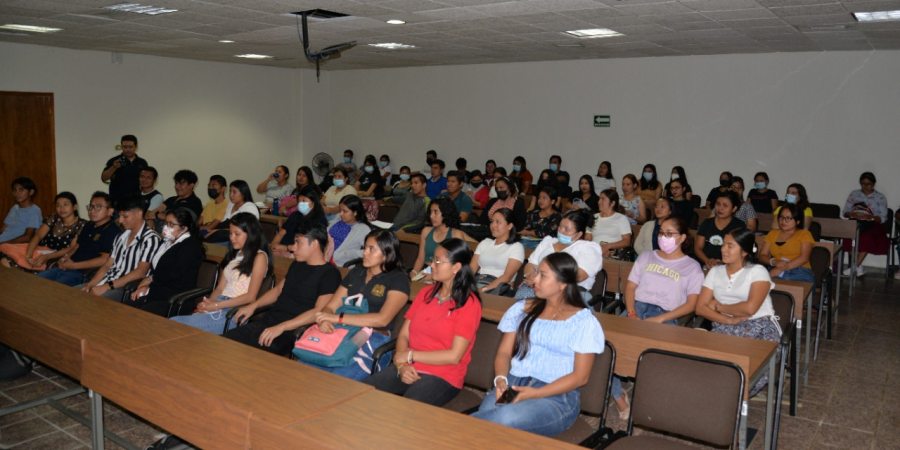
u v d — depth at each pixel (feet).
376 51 32.99
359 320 11.39
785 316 13.29
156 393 8.47
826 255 18.39
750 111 31.58
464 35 26.48
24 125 31.91
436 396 9.97
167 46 31.60
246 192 22.94
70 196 19.75
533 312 9.71
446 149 41.47
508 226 15.97
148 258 16.28
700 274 13.55
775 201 29.27
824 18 20.94
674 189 27.61
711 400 8.76
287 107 44.21
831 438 12.51
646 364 9.30
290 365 8.85
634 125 34.71
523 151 38.55
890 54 28.40
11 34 27.81
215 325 13.73
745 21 21.84
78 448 11.68
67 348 10.03
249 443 7.31
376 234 11.88
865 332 19.66
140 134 36.29
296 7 20.47
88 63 33.78
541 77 37.40
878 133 28.96
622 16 21.21
